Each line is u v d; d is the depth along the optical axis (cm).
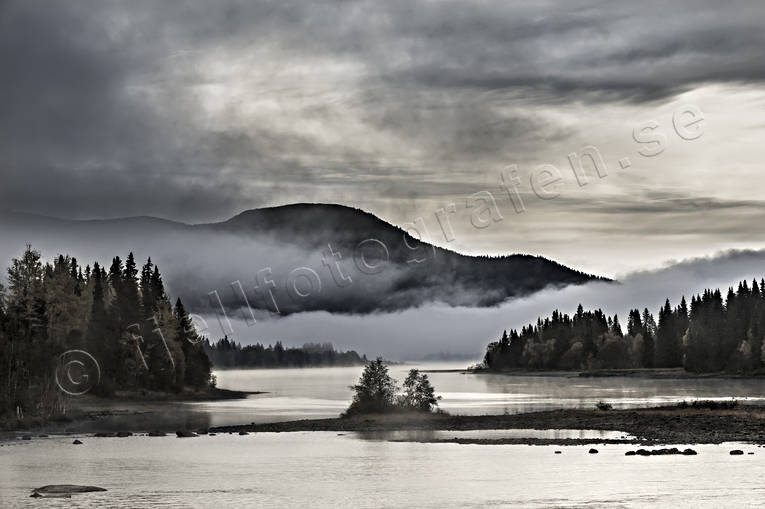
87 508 4881
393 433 8962
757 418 9262
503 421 9838
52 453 7319
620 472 5897
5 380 11188
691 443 7444
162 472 6206
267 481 5766
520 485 5488
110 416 12031
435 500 5069
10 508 4875
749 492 5150
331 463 6619
